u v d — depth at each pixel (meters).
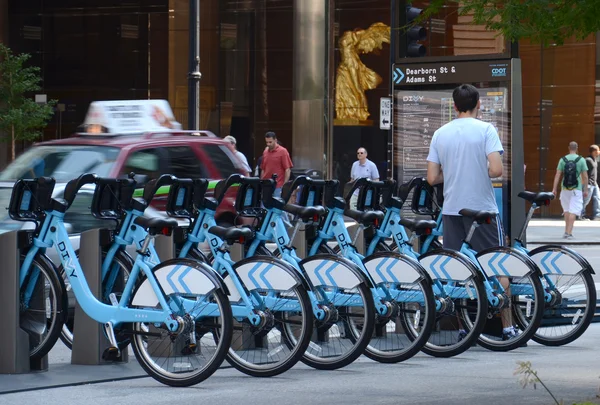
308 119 60.88
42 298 15.14
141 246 15.10
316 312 15.26
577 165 46.09
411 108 23.61
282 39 66.62
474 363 16.30
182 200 15.46
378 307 16.05
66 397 13.41
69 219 19.72
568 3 14.03
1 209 20.44
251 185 15.84
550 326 18.28
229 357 15.12
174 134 24.58
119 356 15.90
